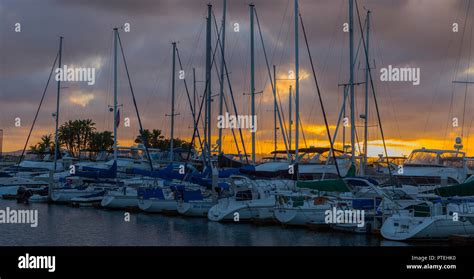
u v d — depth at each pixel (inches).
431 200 1245.7
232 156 2103.8
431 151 1659.7
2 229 1315.2
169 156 2314.2
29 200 2047.2
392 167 1720.0
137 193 1691.7
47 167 2522.1
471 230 1075.3
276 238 1159.6
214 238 1173.1
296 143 1526.8
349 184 1277.1
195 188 1646.2
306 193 1391.5
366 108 1883.6
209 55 1733.5
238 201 1419.8
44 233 1252.5
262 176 1572.3
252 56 1870.1
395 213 1160.2
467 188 1066.1
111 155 2411.4
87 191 1939.0
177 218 1507.1
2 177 2299.5
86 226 1362.0
